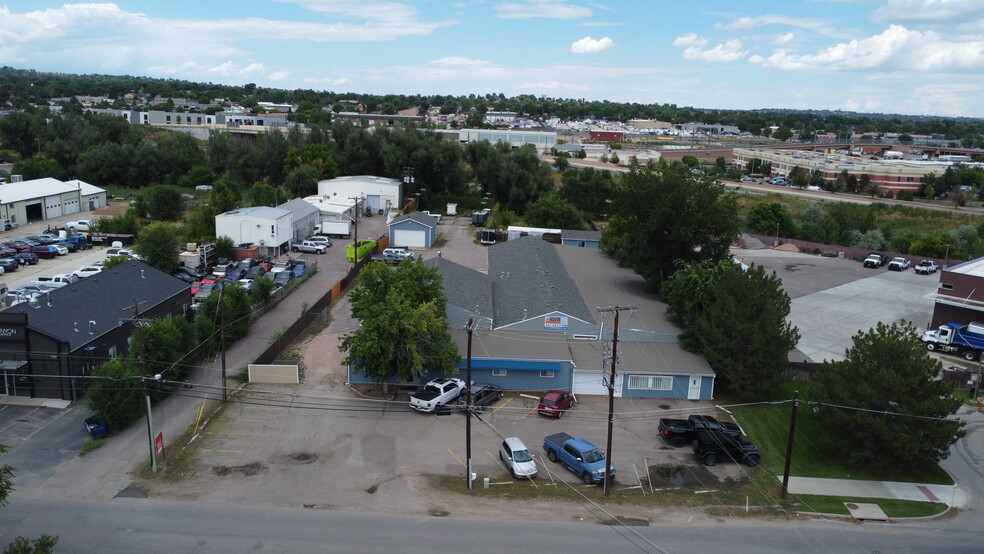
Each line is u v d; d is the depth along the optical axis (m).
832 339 54.72
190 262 69.38
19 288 54.69
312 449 33.19
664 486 31.11
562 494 29.98
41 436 33.22
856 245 99.38
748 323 40.81
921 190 155.50
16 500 27.48
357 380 41.31
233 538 25.50
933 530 28.42
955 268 56.25
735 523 28.19
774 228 103.19
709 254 52.69
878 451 33.00
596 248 78.62
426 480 30.64
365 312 38.72
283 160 121.56
